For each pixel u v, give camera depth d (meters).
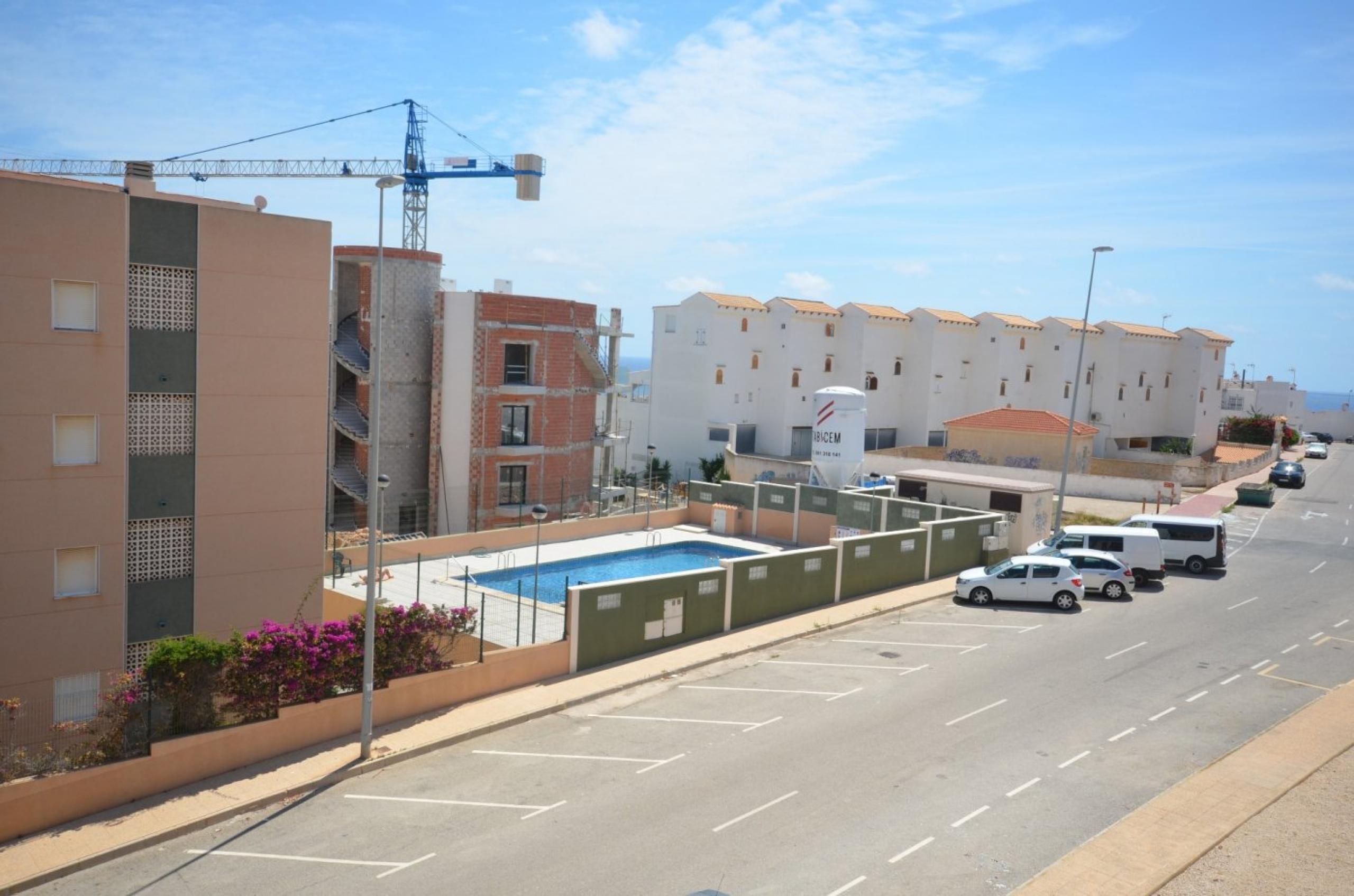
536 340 47.06
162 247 23.80
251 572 25.73
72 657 23.05
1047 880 14.84
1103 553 35.59
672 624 27.98
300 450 26.31
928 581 37.47
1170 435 85.25
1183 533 39.16
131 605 24.05
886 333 77.12
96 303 22.89
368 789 18.58
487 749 20.61
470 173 90.75
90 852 15.87
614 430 56.34
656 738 21.14
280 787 18.34
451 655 26.44
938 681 25.05
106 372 23.06
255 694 19.95
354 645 21.34
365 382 45.69
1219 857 15.67
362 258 45.56
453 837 16.47
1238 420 95.50
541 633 27.45
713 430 71.38
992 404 78.81
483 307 45.28
